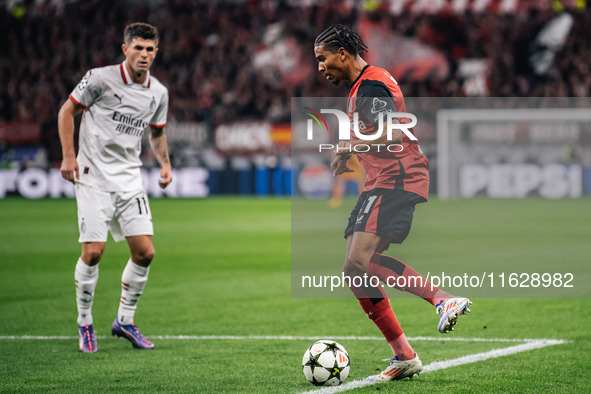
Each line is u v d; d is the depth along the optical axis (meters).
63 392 8.32
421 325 12.51
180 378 8.94
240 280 17.88
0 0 66.12
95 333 12.02
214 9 66.88
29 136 51.50
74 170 10.35
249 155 52.75
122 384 8.66
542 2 65.75
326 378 8.49
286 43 64.69
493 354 10.16
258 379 8.88
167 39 65.75
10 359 10.03
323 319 13.14
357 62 9.02
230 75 63.31
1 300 15.20
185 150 52.66
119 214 10.73
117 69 10.56
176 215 37.06
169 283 17.47
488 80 63.91
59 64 64.19
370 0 65.06
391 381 8.67
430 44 65.00
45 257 22.06
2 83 62.06
